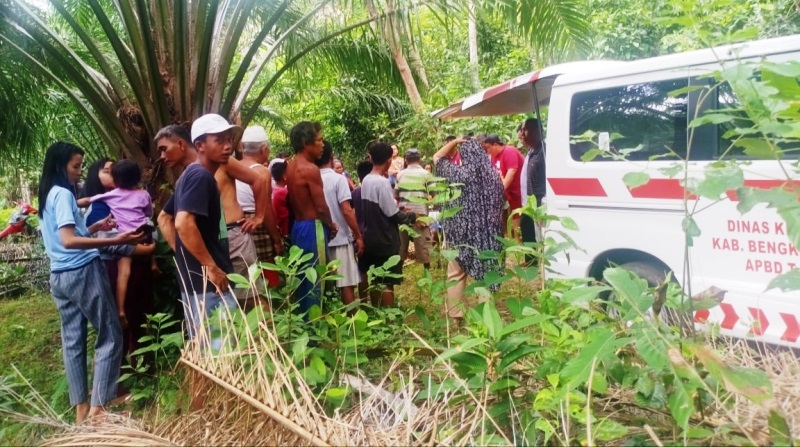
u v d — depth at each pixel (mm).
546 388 2066
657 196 3994
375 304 5172
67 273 3461
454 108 6711
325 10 7152
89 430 2555
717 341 2895
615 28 9477
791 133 1755
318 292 4133
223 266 3344
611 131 4324
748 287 3578
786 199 1797
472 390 2207
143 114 5340
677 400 1651
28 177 10828
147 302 4242
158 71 5250
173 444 2180
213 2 5242
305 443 1868
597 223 4371
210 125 3227
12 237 9469
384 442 1853
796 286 1955
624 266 4238
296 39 7680
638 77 4164
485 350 2178
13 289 7969
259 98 6086
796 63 1877
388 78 8484
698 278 3814
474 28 12844
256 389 2154
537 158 6480
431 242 6574
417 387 2506
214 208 3266
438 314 4082
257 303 2789
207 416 2311
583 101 4504
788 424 1726
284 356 2334
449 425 1973
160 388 3414
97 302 3512
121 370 4000
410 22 5969
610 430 1722
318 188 4352
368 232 5117
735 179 1864
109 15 8562
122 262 4031
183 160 3775
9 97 6742
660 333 1887
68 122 9781
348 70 8195
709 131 3783
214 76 5734
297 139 4395
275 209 5254
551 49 6719
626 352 2205
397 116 12203
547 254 2893
